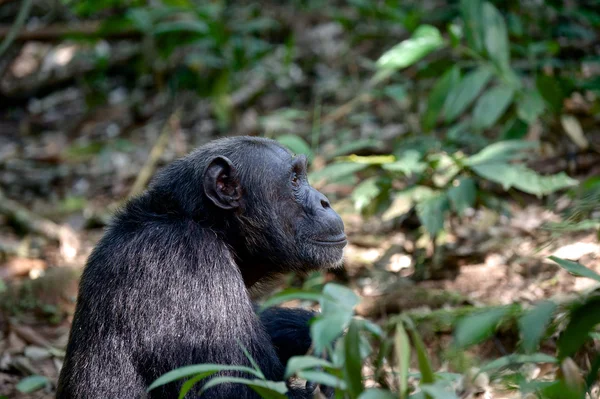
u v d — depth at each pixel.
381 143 14.32
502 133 12.54
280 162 8.09
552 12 15.94
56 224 14.81
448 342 8.60
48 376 9.64
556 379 5.69
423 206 10.48
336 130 16.41
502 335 8.17
